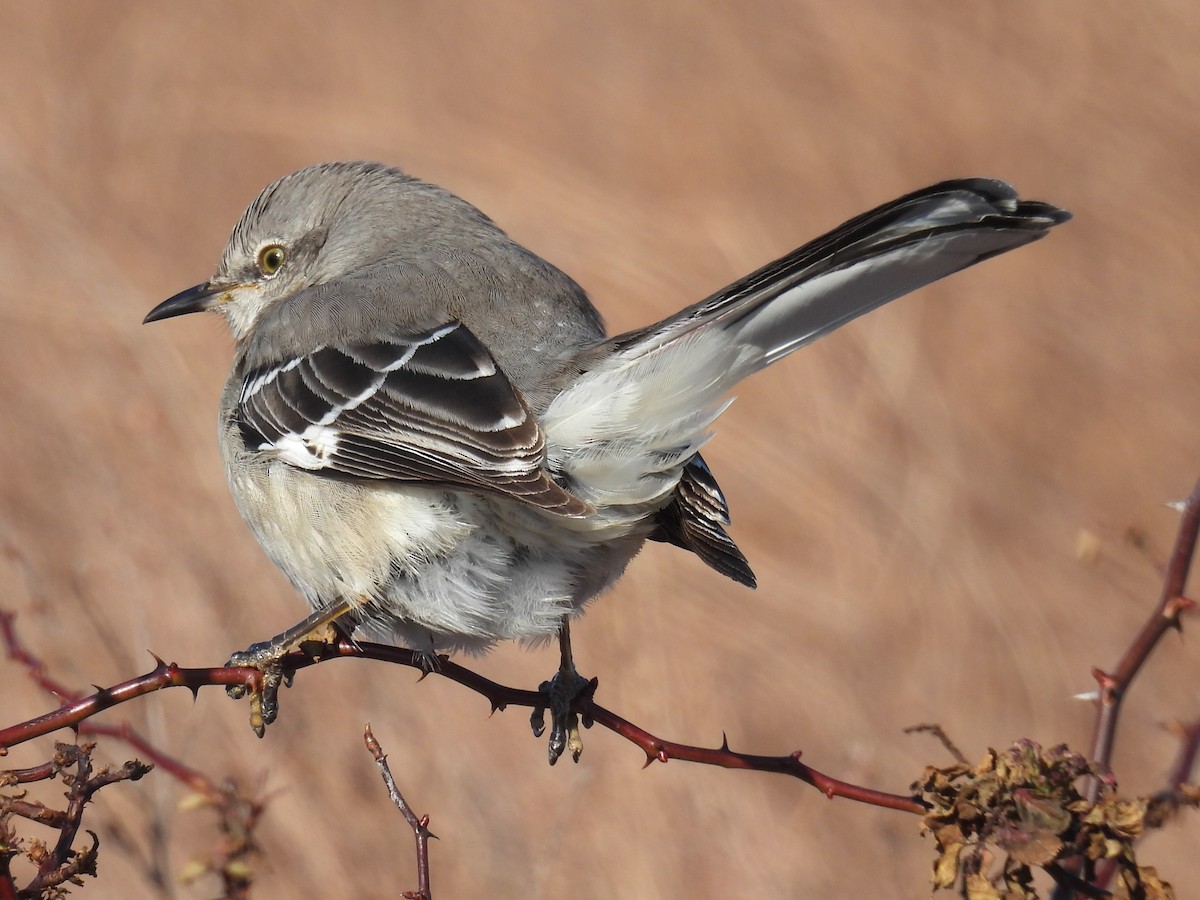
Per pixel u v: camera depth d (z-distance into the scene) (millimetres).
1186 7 23125
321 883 10750
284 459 7574
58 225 17047
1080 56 22688
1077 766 5891
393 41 23672
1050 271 19594
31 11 23609
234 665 7512
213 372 14883
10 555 11445
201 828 10203
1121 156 20922
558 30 24250
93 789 5734
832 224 19391
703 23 24062
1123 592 14562
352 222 9000
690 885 11133
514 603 7484
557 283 8156
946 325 18672
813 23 23625
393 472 7234
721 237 18109
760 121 21562
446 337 7527
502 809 11367
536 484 6832
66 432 13734
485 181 19031
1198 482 6508
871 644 13422
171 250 18562
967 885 5801
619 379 6996
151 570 12453
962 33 23031
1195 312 18906
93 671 11617
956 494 15273
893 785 12203
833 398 16188
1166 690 13570
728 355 6855
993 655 13570
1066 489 16141
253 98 21047
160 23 23500
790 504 14828
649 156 20562
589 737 11906
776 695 12703
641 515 7227
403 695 11984
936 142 21203
